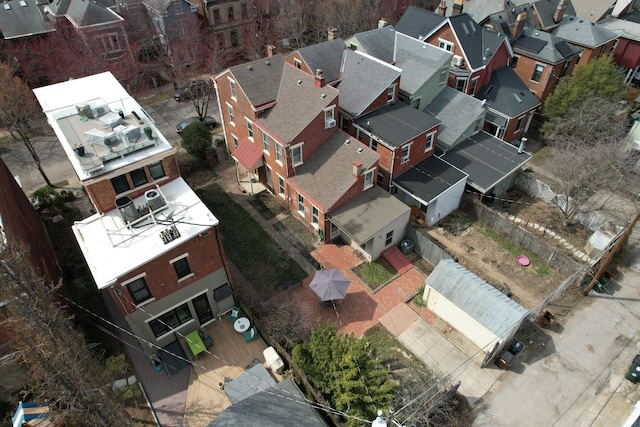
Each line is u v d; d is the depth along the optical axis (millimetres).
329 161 30031
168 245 20250
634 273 27703
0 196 21500
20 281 15234
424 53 36875
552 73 40250
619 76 36406
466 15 40062
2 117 31406
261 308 25625
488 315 22453
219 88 34000
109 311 25109
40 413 19422
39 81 44500
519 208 33250
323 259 29172
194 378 22281
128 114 24875
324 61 35219
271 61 33094
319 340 20203
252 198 34219
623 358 23062
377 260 29125
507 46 39719
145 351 22984
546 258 28484
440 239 30422
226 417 17922
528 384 21984
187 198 22938
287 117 29922
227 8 51656
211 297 23828
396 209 28656
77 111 24969
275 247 29969
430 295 25141
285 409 18328
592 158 30766
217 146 38875
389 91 33594
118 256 19875
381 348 23750
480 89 40031
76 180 35938
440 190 30281
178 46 46656
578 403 21203
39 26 44812
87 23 43719
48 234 30000
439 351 23609
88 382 16562
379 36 39031
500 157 33812
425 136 31453
